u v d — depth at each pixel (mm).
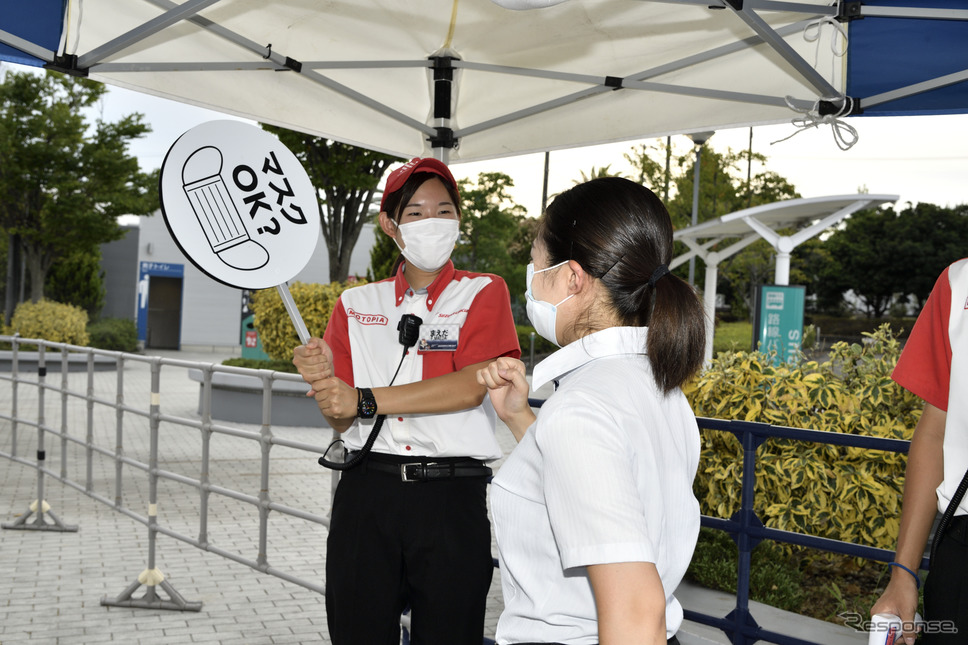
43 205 22609
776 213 12508
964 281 1712
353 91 3834
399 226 2451
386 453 2434
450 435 2422
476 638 2428
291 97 3801
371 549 2389
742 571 2918
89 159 21875
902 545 1769
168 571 5516
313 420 12555
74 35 3066
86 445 5633
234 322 34250
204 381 4559
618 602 1025
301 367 2344
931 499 1759
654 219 1300
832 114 3215
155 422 4816
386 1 3273
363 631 2389
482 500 2494
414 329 2496
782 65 3277
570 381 1248
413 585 2393
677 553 1265
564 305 1317
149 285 33969
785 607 4098
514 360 1672
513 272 25375
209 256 2268
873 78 3154
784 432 2764
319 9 3279
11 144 20922
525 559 1240
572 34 3449
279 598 5074
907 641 1729
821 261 40000
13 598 4871
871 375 4238
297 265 2404
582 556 1051
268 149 2410
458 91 4145
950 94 3062
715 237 14922
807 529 4062
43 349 6387
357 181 16359
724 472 4176
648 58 3525
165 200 2215
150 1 2961
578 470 1091
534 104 4000
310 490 8156
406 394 2344
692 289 1289
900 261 39781
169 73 3434
